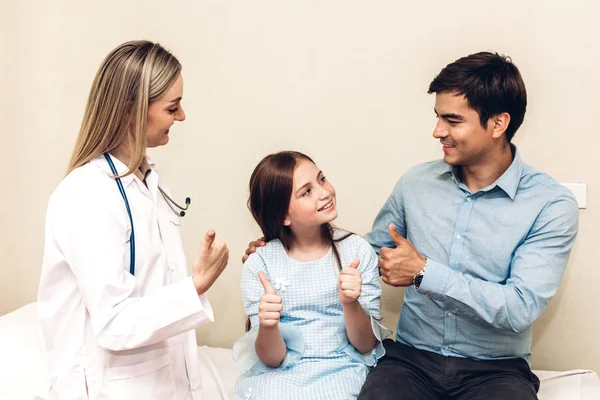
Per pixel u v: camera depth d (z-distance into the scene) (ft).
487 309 4.76
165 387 4.31
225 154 6.95
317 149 6.70
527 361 5.44
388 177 6.56
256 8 6.66
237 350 5.33
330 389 4.91
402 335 5.72
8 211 7.50
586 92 5.99
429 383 5.30
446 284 4.75
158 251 4.34
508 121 4.87
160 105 4.24
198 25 6.82
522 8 6.03
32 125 7.31
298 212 5.22
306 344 5.24
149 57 4.19
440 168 5.57
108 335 3.81
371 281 5.36
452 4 6.18
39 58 7.20
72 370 4.12
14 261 7.56
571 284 6.27
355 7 6.41
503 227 5.12
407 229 5.72
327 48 6.54
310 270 5.40
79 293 4.10
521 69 6.11
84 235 3.87
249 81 6.77
